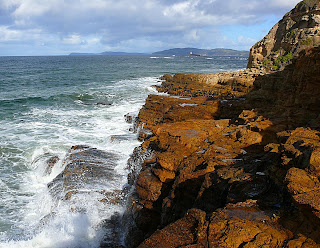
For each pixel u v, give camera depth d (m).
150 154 13.18
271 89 21.30
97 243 9.82
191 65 113.12
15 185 13.90
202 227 5.59
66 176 13.30
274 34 44.66
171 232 5.75
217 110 21.81
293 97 15.55
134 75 66.00
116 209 11.41
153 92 38.59
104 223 10.70
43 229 10.30
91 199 11.72
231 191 7.18
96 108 29.61
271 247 4.82
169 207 9.02
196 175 8.98
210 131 13.45
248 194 6.72
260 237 5.03
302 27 40.09
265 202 6.25
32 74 69.25
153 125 20.92
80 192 12.12
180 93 34.25
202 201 8.03
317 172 5.66
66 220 10.55
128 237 9.64
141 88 42.59
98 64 121.50
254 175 7.41
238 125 14.89
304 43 37.59
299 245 4.72
